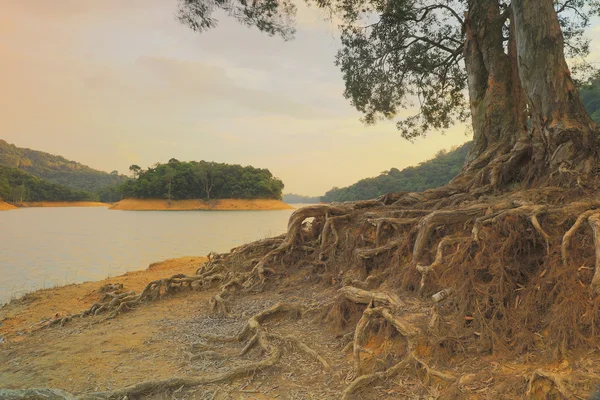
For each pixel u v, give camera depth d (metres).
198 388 4.47
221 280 9.89
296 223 9.77
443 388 3.84
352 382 4.12
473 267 5.08
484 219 5.63
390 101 17.30
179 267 14.39
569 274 4.38
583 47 16.33
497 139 10.77
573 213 5.28
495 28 11.30
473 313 4.68
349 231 8.80
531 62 7.60
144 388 4.40
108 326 7.55
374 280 6.85
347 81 16.86
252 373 4.75
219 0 10.88
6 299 11.77
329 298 6.96
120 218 68.75
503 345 4.25
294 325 6.30
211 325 7.00
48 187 159.50
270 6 11.33
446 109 18.20
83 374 5.09
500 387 3.57
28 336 7.27
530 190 6.69
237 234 35.03
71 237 33.09
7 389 4.36
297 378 4.56
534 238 5.23
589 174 6.62
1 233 37.03
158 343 6.22
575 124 7.12
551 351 3.87
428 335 4.45
